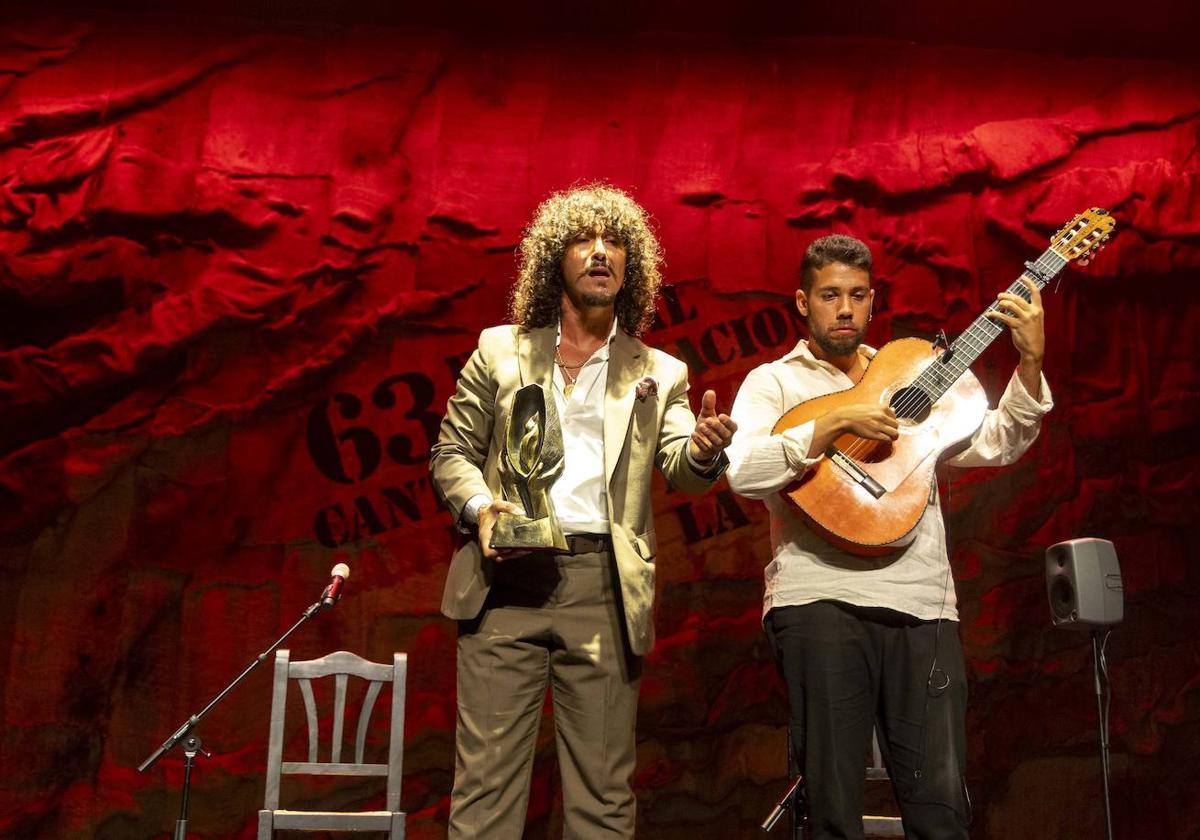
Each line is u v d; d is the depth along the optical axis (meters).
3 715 3.36
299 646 3.49
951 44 3.96
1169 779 3.57
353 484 3.59
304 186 3.72
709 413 2.06
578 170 3.81
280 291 3.65
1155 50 3.96
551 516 2.12
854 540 2.26
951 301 3.78
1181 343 3.83
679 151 3.84
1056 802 3.53
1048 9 3.86
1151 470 3.75
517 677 2.20
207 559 3.50
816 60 3.93
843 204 3.82
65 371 3.55
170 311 3.61
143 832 3.34
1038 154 3.88
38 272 3.58
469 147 3.80
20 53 3.71
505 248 3.75
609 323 2.45
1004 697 3.58
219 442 3.57
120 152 3.67
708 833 3.45
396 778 2.86
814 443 2.28
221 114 3.75
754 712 3.53
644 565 2.23
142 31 3.77
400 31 3.85
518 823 2.17
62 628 3.43
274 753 2.83
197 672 3.44
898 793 2.25
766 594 2.39
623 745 2.20
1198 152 3.94
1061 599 2.85
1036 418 2.46
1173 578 3.69
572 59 3.88
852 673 2.24
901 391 2.45
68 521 3.48
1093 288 3.84
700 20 3.90
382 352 3.66
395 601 3.54
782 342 3.75
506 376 2.34
